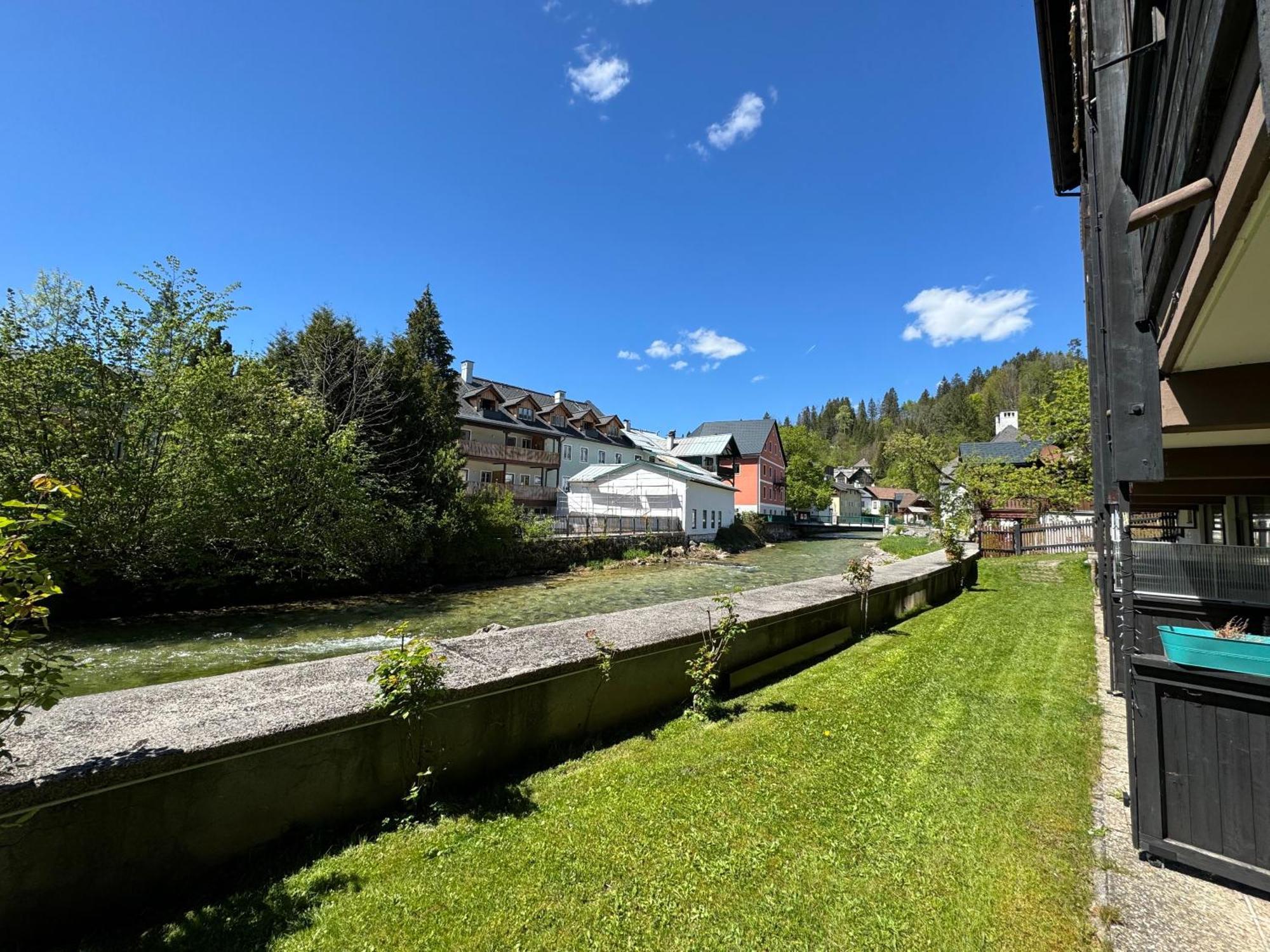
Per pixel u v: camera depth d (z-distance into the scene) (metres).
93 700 2.41
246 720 2.24
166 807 1.94
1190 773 2.34
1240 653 2.24
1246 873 2.17
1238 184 1.28
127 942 1.75
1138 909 2.08
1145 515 10.45
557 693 3.39
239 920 1.87
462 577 17.53
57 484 1.71
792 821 2.61
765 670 4.95
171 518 10.77
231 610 12.08
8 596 1.57
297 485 12.95
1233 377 3.11
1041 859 2.38
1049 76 6.18
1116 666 4.67
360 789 2.50
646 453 45.06
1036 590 11.49
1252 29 1.06
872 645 6.26
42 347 10.08
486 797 2.80
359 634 10.15
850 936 1.91
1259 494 5.20
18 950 1.65
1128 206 2.89
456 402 21.45
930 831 2.56
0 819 1.60
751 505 46.19
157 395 11.18
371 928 1.87
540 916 1.97
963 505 24.44
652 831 2.51
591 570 21.91
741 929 1.93
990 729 3.81
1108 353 2.97
